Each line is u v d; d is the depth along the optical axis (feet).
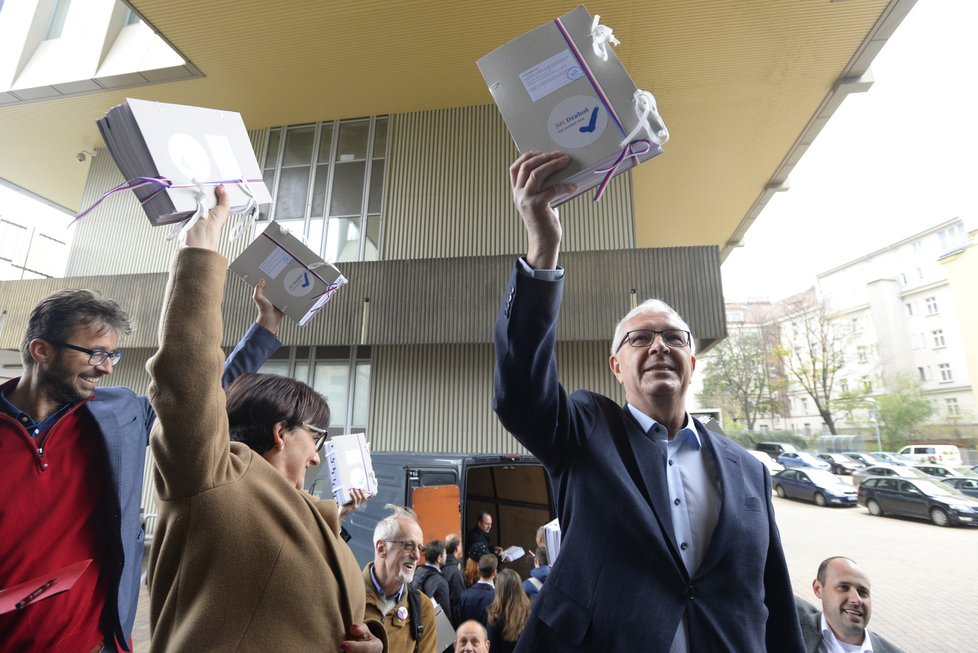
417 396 32.32
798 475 60.29
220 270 3.59
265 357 6.45
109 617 5.33
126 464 5.73
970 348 105.91
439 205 35.04
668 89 34.32
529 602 10.28
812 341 116.26
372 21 29.30
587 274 28.53
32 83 35.76
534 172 3.67
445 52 31.48
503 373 4.32
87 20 36.29
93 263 38.32
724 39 29.99
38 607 4.83
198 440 3.12
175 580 3.06
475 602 11.49
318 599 3.30
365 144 37.35
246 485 3.39
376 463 18.13
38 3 36.94
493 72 3.89
